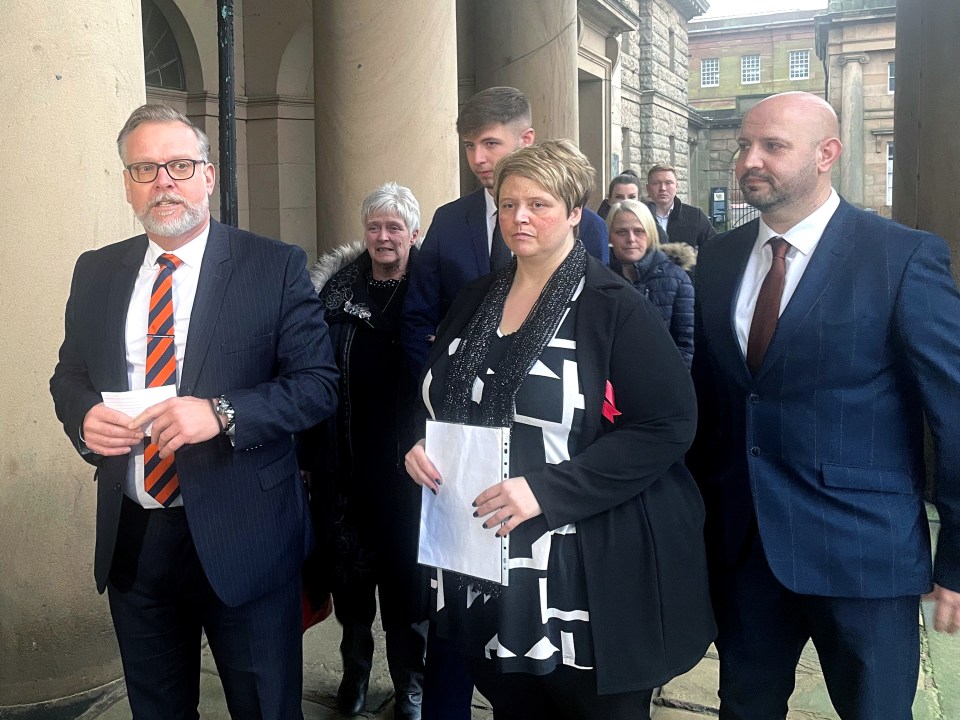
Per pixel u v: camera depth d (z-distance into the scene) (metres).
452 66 4.19
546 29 6.05
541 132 6.18
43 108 2.51
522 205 1.61
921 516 1.72
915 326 1.60
